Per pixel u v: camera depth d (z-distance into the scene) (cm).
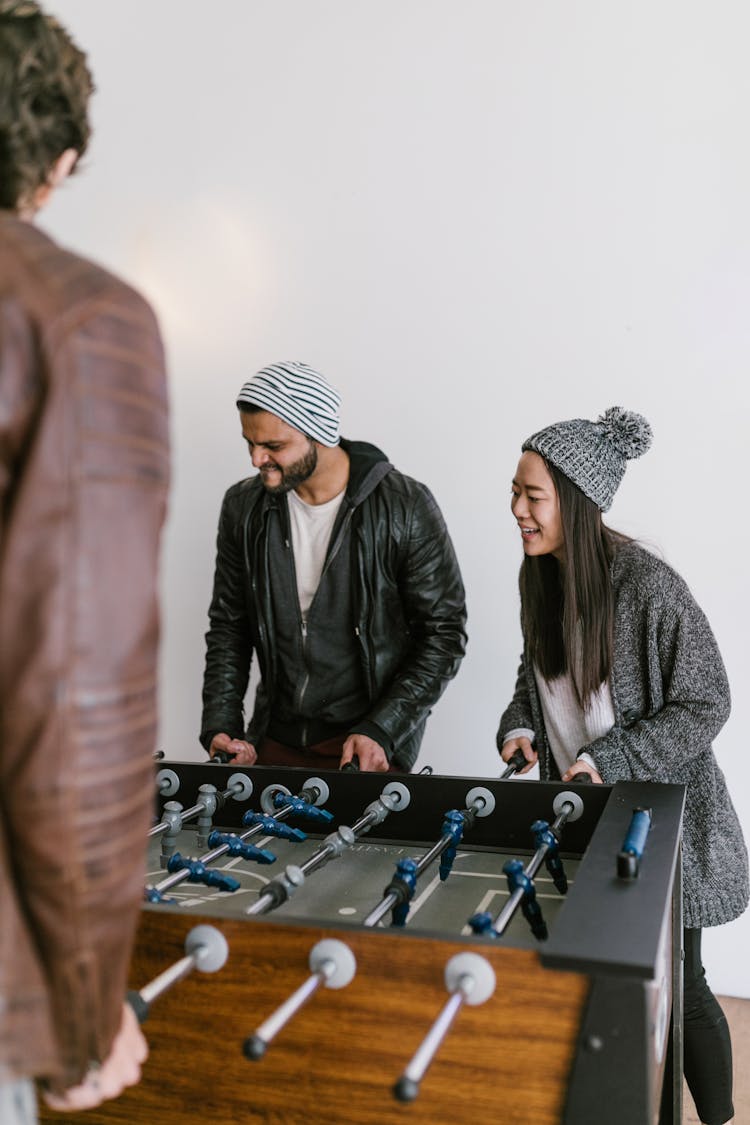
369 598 255
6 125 98
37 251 91
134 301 94
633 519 315
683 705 201
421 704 255
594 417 317
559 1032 112
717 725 201
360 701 265
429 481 335
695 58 302
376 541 253
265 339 351
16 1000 85
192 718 365
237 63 348
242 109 349
